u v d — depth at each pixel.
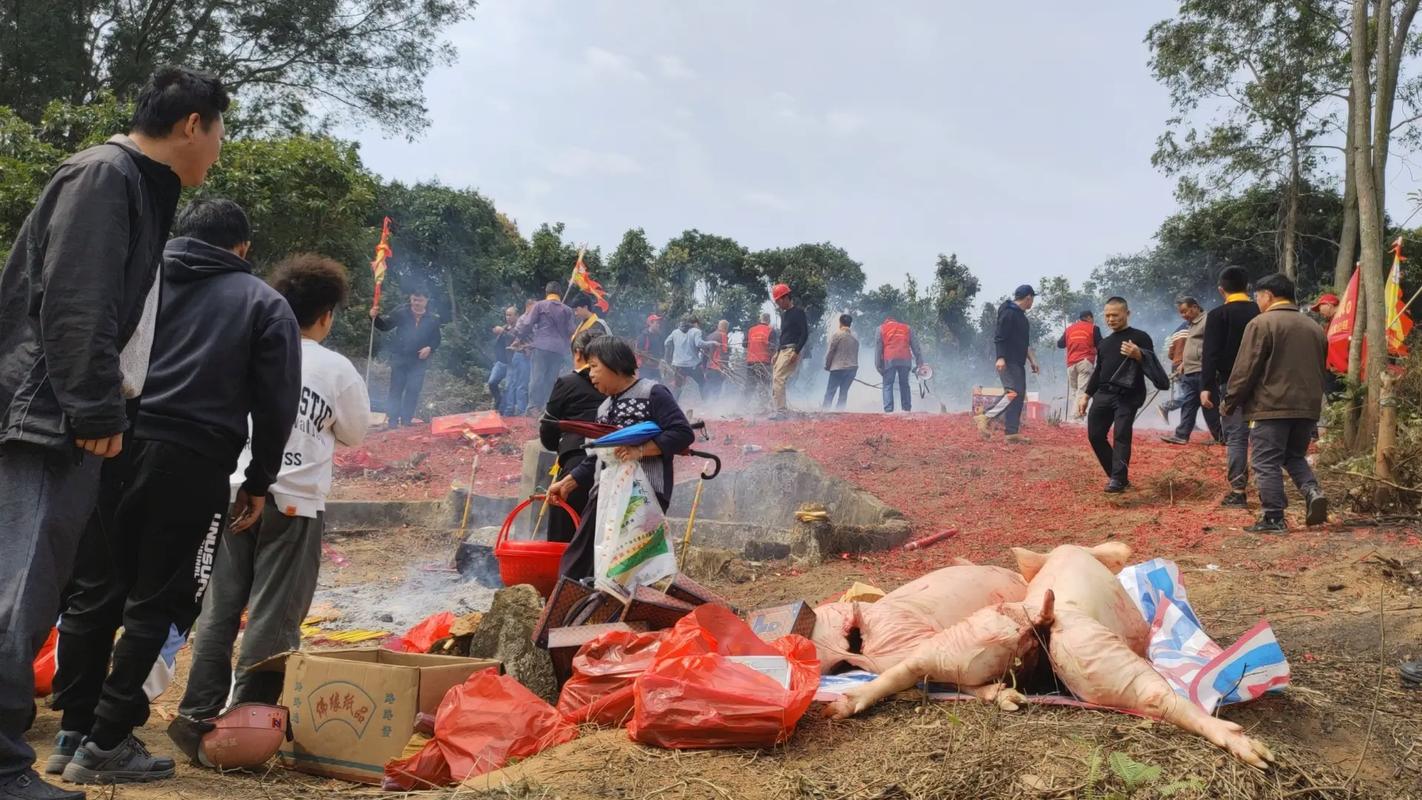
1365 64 9.65
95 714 3.69
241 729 3.95
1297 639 5.25
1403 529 7.50
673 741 3.74
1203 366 9.92
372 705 4.10
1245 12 25.38
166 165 3.33
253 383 3.93
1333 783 3.47
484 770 3.79
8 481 3.03
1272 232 32.09
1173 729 3.64
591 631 4.61
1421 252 23.34
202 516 3.73
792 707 3.71
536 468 9.22
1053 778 3.31
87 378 2.96
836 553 8.40
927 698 3.99
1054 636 4.00
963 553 8.37
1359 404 9.60
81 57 23.55
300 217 17.02
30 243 3.12
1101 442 9.88
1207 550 7.48
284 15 24.31
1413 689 4.52
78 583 3.75
